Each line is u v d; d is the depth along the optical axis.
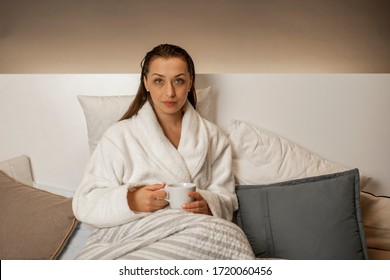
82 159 1.57
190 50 1.85
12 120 1.60
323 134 1.60
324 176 1.35
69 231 1.29
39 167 1.60
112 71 1.86
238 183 1.47
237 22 1.84
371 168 1.61
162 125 1.32
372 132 1.60
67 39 1.85
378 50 1.88
